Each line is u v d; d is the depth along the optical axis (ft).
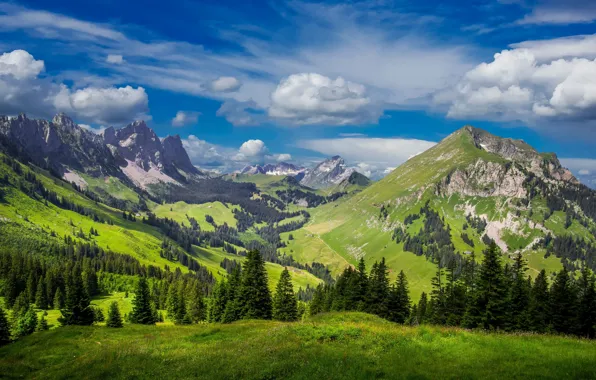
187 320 349.20
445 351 86.43
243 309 260.01
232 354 97.86
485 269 209.05
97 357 112.27
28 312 347.15
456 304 263.08
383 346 92.84
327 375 73.82
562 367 70.03
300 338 104.68
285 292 300.40
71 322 291.17
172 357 103.81
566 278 230.07
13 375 113.19
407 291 275.39
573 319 217.77
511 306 225.15
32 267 532.73
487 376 68.08
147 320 310.04
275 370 80.28
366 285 282.36
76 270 551.59
